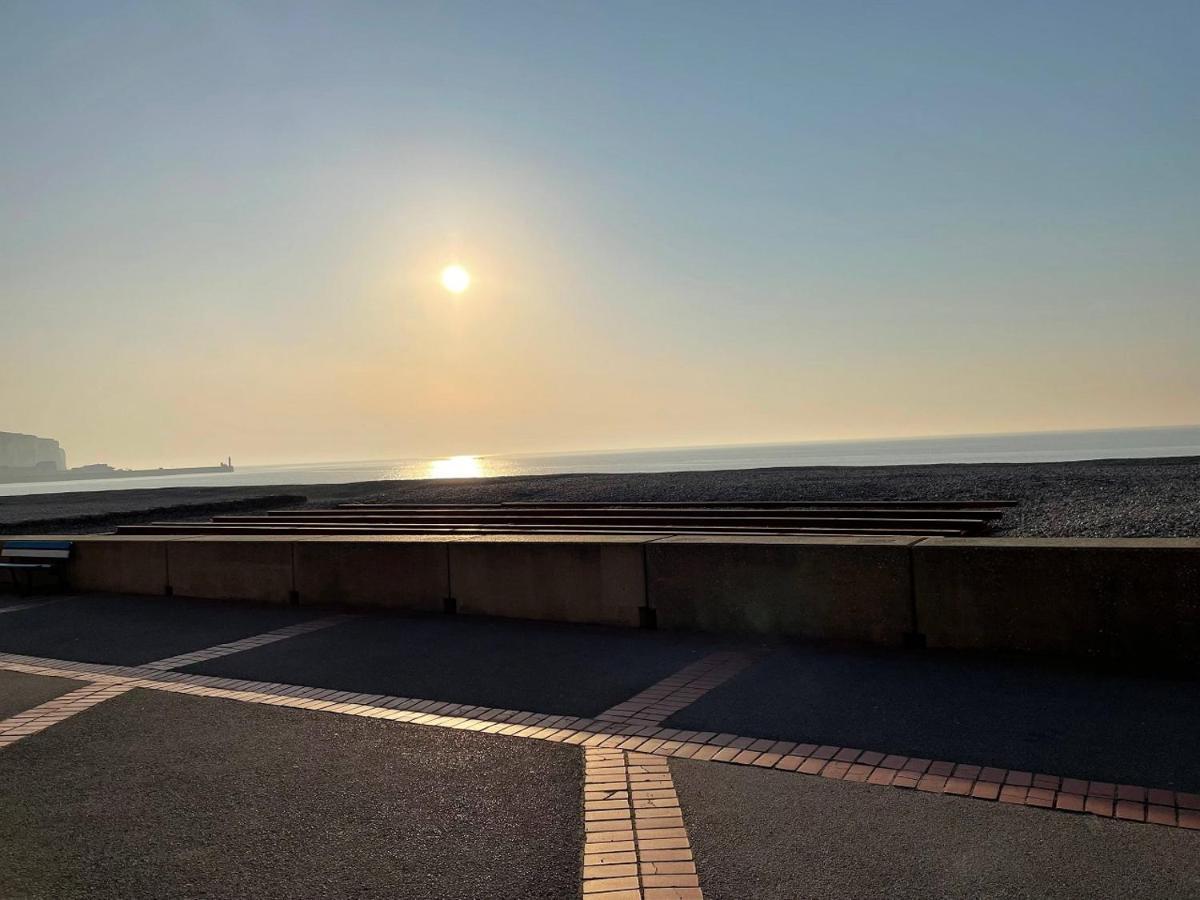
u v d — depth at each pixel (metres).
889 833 4.20
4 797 5.14
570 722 6.06
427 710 6.48
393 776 5.21
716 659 7.51
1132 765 4.82
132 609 11.48
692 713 6.10
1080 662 6.88
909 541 7.83
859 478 28.25
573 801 4.75
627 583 8.95
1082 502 17.86
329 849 4.31
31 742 6.12
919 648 7.53
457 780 5.11
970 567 7.31
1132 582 6.75
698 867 3.98
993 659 7.06
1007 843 4.04
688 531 13.48
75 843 4.48
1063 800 4.43
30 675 8.12
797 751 5.29
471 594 9.94
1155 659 6.68
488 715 6.30
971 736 5.37
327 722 6.29
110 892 3.97
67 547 13.23
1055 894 3.60
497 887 3.89
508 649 8.25
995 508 16.47
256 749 5.77
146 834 4.55
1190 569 6.54
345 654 8.37
